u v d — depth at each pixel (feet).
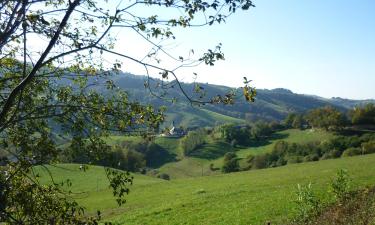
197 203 139.95
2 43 22.68
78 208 26.81
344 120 466.29
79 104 27.27
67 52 24.21
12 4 23.85
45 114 26.76
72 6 23.48
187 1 24.39
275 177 207.92
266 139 530.27
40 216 25.95
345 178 94.89
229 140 533.96
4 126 24.43
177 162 490.08
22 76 25.31
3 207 24.08
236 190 164.25
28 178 26.14
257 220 100.89
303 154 424.05
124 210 158.51
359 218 71.82
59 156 27.02
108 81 28.48
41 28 24.06
